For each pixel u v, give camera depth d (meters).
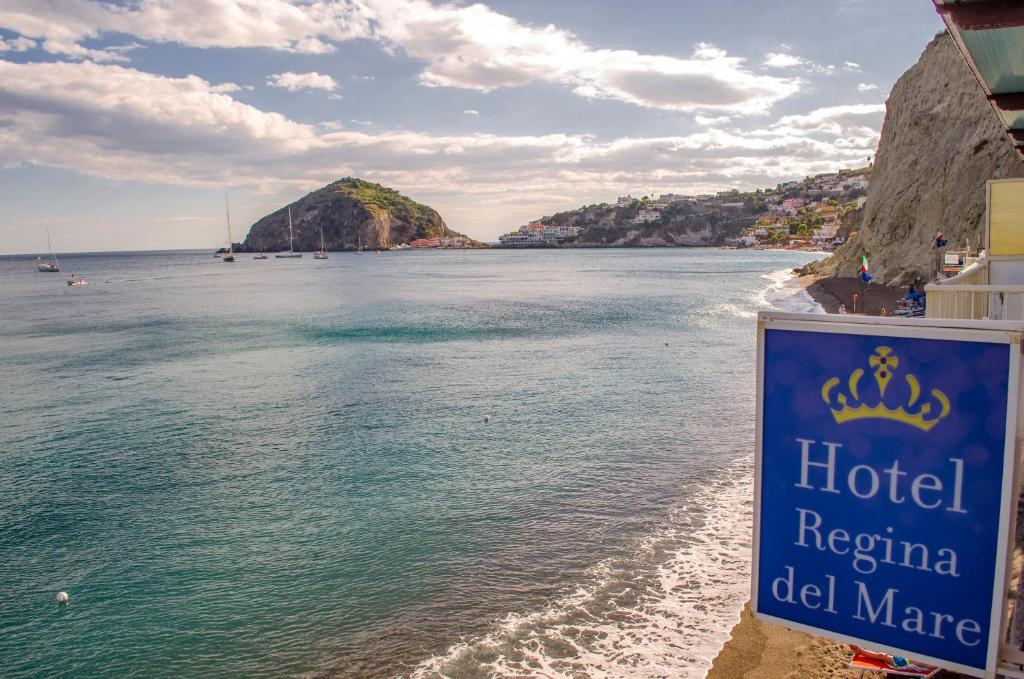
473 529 14.91
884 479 4.12
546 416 24.52
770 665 9.65
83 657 10.93
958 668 4.01
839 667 9.38
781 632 10.52
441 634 11.02
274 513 16.39
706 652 10.12
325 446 21.80
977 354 3.80
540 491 17.00
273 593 12.60
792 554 4.45
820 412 4.29
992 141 52.06
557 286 107.25
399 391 29.95
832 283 73.88
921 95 67.44
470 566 13.23
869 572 4.22
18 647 11.23
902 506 4.09
